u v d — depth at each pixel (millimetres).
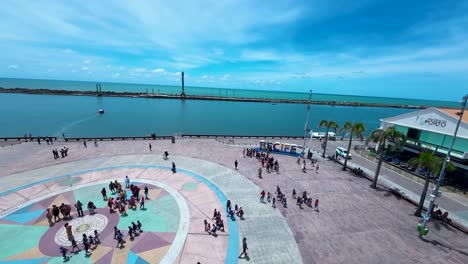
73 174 31203
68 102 138375
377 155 45625
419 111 40344
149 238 19234
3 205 23531
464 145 33500
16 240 18609
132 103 152625
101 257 17078
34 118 87062
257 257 17641
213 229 19984
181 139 53062
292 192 28547
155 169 33844
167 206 24156
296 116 130625
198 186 28922
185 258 17281
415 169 37562
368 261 17781
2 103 123875
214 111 135625
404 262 17828
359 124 34938
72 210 22984
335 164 40281
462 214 26062
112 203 23047
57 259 16781
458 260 18328
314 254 18219
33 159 36438
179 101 184375
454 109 41281
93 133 69875
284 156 43625
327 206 25609
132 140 50344
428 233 21688
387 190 30609
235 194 27312
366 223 22766
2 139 46938
